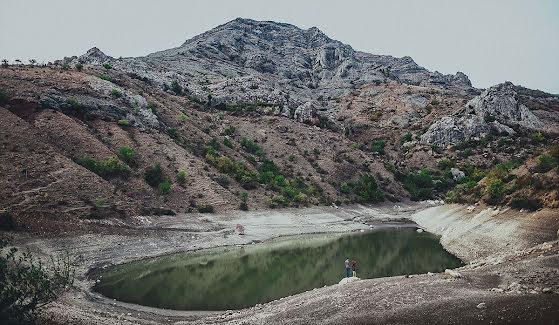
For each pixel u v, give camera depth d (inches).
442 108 5679.1
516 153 4200.3
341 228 2524.6
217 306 936.9
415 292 779.4
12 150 1822.1
